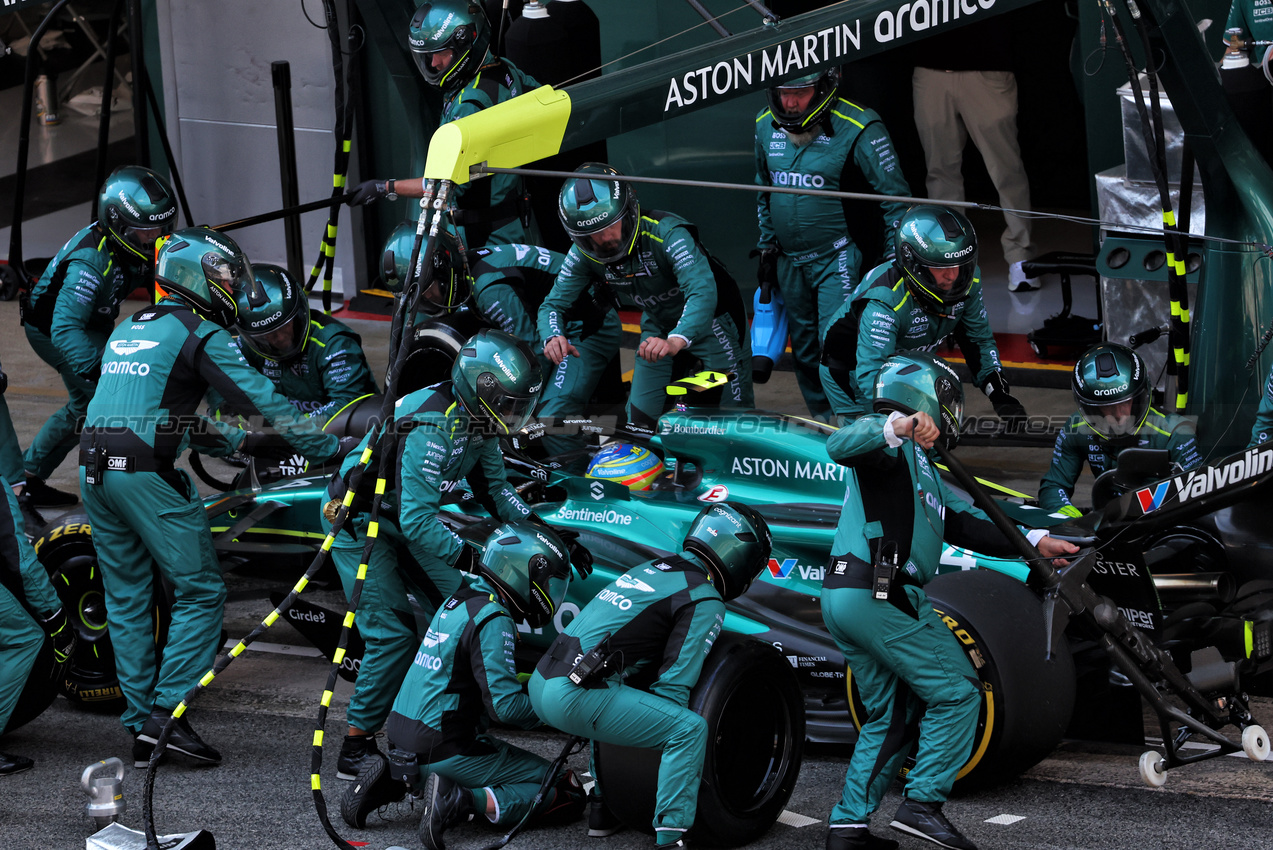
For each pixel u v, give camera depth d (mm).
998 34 34406
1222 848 15633
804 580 19812
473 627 16156
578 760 19266
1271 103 23953
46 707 20109
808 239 26625
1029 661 16812
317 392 23250
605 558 19922
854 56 16234
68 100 46219
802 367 28188
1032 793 17500
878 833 16719
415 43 26344
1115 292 27094
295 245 33094
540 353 24750
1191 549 20453
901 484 15859
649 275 23344
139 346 19312
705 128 36281
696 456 20875
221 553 22656
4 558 19000
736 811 16219
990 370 22047
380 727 18875
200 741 19469
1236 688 17469
